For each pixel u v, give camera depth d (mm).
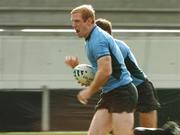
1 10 68438
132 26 68562
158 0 71688
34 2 70250
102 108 17141
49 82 46656
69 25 68438
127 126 16797
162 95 36156
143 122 22688
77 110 36812
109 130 17391
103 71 16078
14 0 69750
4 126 36031
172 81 48500
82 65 17531
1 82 46688
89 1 71125
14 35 48438
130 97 16922
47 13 69000
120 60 16766
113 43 16578
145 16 70625
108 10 69812
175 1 73562
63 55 47031
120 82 16828
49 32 48812
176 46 48812
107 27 20031
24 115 36250
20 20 68500
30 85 46781
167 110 36188
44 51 46969
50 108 36688
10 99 36031
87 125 36875
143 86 22141
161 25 69125
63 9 69312
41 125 36531
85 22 16469
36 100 36406
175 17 71062
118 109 16766
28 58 46969
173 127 12727
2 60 46938
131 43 48750
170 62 48688
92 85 16078
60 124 36812
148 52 48719
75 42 47125
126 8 71125
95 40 16344
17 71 46875
